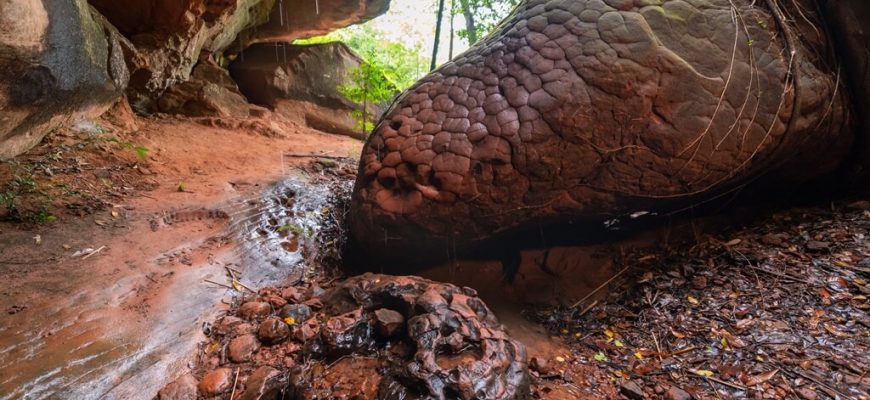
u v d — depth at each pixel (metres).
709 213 4.86
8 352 2.55
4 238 3.61
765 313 3.37
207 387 2.55
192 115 9.22
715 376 2.92
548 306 4.09
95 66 5.61
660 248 4.55
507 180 3.69
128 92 8.06
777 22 4.13
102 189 4.81
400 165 3.86
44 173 4.68
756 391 2.74
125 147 5.96
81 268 3.45
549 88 3.61
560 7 3.93
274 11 12.27
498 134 3.64
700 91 3.71
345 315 3.00
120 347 2.78
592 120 3.60
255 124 9.17
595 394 2.90
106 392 2.46
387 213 3.88
